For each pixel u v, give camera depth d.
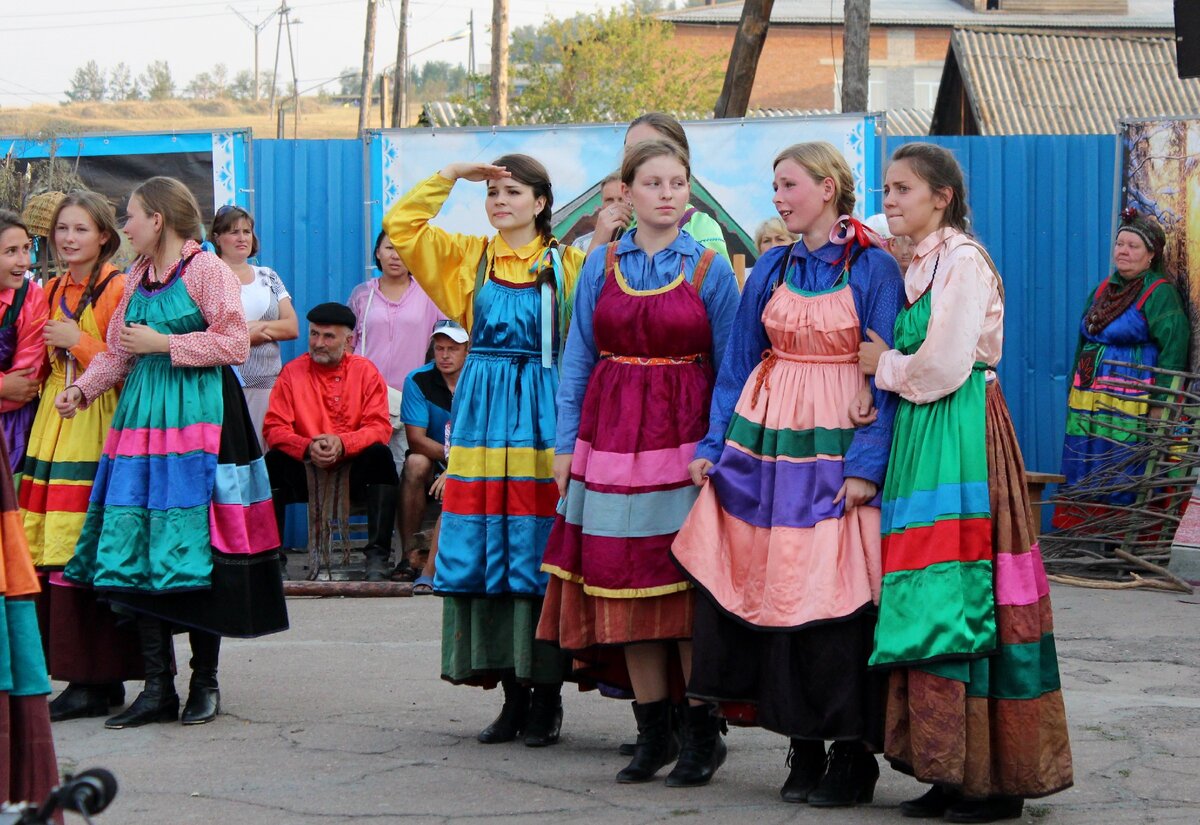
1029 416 10.01
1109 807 4.21
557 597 4.73
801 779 4.30
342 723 5.30
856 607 4.11
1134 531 8.79
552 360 5.08
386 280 9.13
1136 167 9.46
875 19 49.16
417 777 4.57
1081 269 9.95
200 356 5.25
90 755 4.86
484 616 5.03
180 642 6.99
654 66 38.97
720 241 4.99
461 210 9.48
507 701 5.12
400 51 36.66
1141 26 48.94
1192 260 9.09
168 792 4.40
